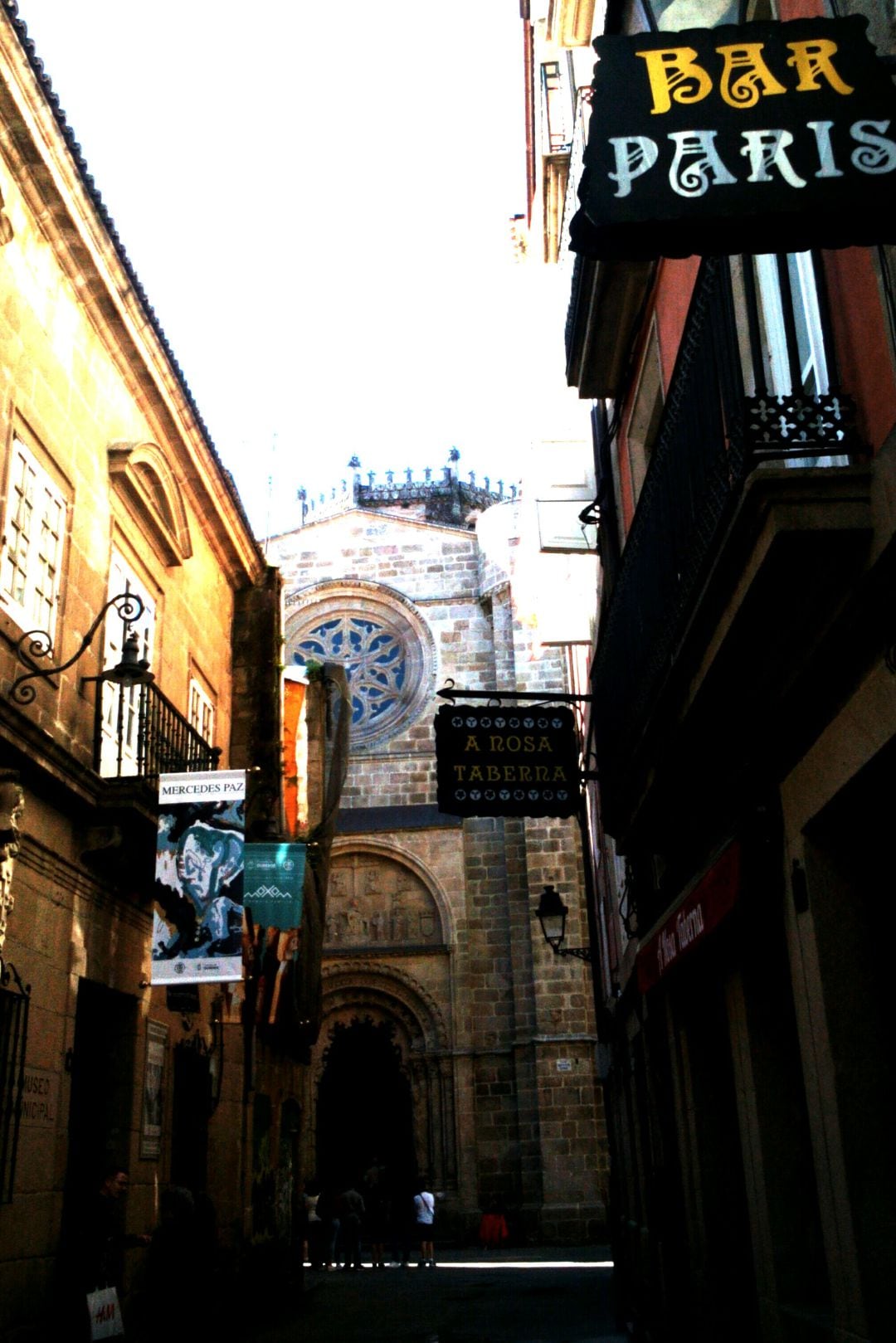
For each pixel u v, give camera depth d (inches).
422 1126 1323.8
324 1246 1122.7
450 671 1517.0
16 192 439.2
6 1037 395.9
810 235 187.8
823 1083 255.3
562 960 1316.4
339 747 913.5
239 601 777.6
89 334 513.3
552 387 756.0
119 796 463.8
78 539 490.6
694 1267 408.2
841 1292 247.8
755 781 293.3
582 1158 1259.2
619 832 483.2
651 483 352.2
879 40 211.6
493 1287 837.2
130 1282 488.1
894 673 211.5
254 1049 741.3
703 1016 411.8
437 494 2357.3
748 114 189.8
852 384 230.8
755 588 235.9
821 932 256.2
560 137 702.5
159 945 448.8
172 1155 574.6
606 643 460.8
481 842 1413.6
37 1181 413.7
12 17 403.2
